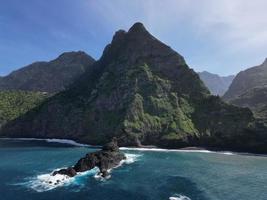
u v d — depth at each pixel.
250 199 63.91
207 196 64.81
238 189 71.69
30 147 147.75
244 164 108.25
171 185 72.50
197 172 89.75
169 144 156.25
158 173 86.06
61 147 149.25
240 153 143.62
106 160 94.44
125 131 158.50
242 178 83.69
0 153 124.38
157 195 64.12
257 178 84.00
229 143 156.12
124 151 137.88
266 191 70.25
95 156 94.62
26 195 63.44
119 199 61.09
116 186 70.81
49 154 122.00
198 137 161.50
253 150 148.12
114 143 109.25
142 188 69.31
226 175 87.12
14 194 64.06
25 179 76.81
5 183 72.81
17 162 102.06
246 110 162.88
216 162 111.25
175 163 105.06
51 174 82.44
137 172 86.88
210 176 84.81
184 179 79.12
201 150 151.62
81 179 77.50
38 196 62.78
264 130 148.62
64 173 81.69
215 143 159.25
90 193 65.06
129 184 72.75
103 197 62.38
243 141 153.12
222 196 65.44
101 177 79.88
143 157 117.44
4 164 98.06
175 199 61.53
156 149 150.38
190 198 62.78
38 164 98.25
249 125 154.38
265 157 130.38
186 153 136.12
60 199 60.88
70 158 111.56
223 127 162.00
